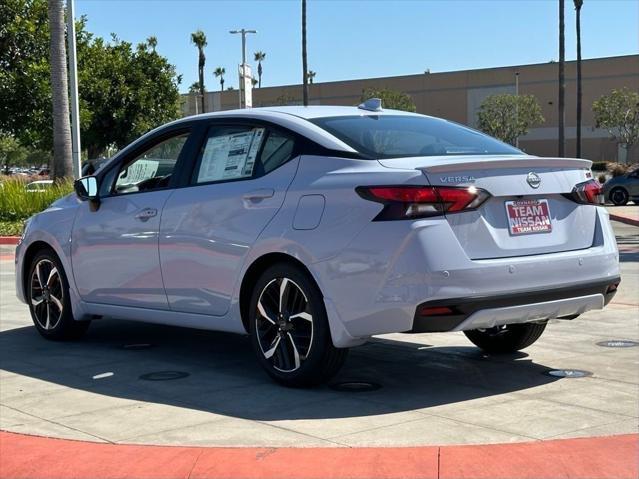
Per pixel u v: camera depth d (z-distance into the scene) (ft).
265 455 13.44
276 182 17.98
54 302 23.47
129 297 21.22
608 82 233.96
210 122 20.26
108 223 21.56
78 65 103.81
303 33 145.79
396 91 256.32
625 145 202.08
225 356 21.38
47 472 13.16
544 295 16.75
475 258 16.16
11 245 60.54
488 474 12.53
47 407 16.70
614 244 18.40
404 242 15.78
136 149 21.79
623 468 12.73
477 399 16.92
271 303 17.93
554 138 243.81
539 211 17.19
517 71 247.29
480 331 21.25
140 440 14.47
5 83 90.48
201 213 19.21
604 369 19.40
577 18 168.76
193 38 240.73
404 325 15.92
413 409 16.20
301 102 282.97
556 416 15.64
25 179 82.79
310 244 16.80
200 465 13.12
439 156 17.37
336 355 17.10
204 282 19.19
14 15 92.53
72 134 73.77
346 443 14.14
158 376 19.20
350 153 17.22
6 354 21.91
